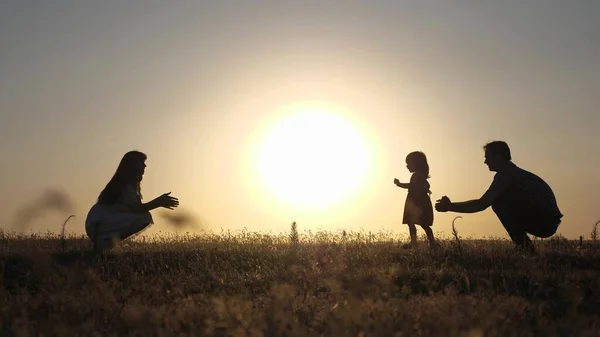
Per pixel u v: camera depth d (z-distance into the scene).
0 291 6.48
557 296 7.07
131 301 6.37
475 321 5.13
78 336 5.10
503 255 10.46
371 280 7.73
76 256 10.85
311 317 5.82
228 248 12.38
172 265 10.29
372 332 4.91
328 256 10.23
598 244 12.02
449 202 11.22
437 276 8.50
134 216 11.51
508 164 11.56
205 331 5.12
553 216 11.45
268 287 8.12
